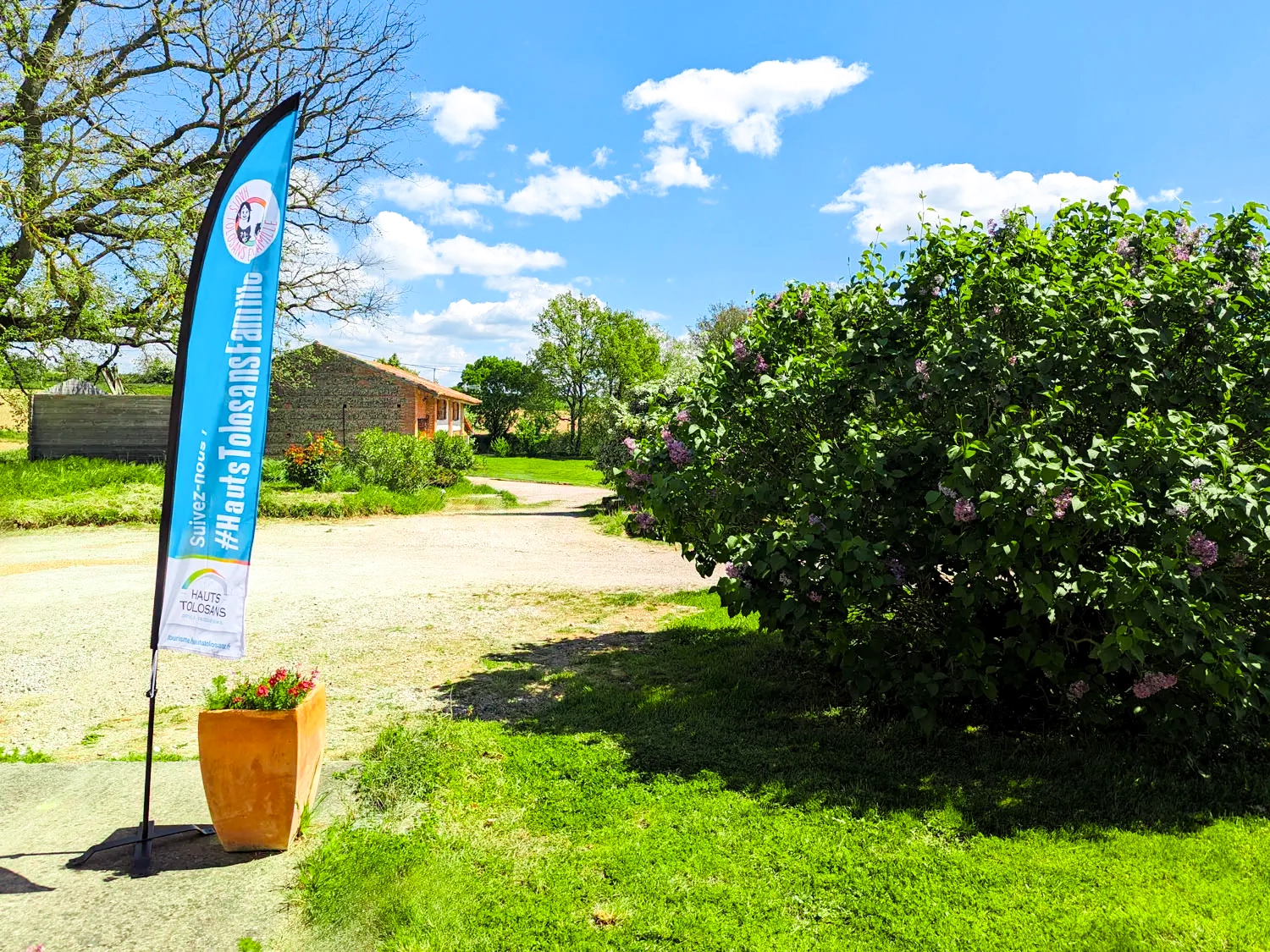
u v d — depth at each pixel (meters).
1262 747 4.56
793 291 6.15
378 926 2.90
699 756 4.51
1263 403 4.53
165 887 3.13
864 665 4.78
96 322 16.98
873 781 4.19
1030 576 3.87
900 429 5.03
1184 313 4.53
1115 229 5.09
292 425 33.00
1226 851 3.44
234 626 3.41
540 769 4.29
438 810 3.81
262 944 2.80
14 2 15.27
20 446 29.62
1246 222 4.74
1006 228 5.23
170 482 3.45
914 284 5.08
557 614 8.29
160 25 17.25
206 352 3.46
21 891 3.08
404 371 43.12
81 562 10.97
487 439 74.00
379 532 15.61
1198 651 3.95
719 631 7.44
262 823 3.38
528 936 2.85
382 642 7.07
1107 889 3.14
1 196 14.98
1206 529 3.83
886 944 2.81
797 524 4.67
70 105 16.20
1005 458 4.00
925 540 4.75
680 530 5.50
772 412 5.31
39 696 5.50
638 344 72.62
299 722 3.41
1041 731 4.91
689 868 3.30
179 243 16.73
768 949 2.77
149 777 3.34
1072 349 4.38
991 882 3.21
